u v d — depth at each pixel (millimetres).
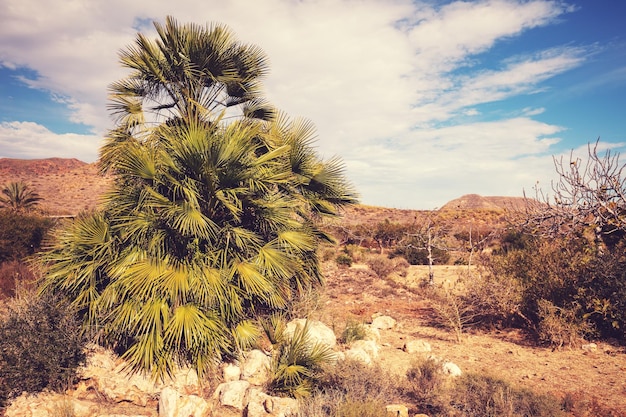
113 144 6109
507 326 9242
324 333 7191
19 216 13359
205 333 5129
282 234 6289
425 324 9844
